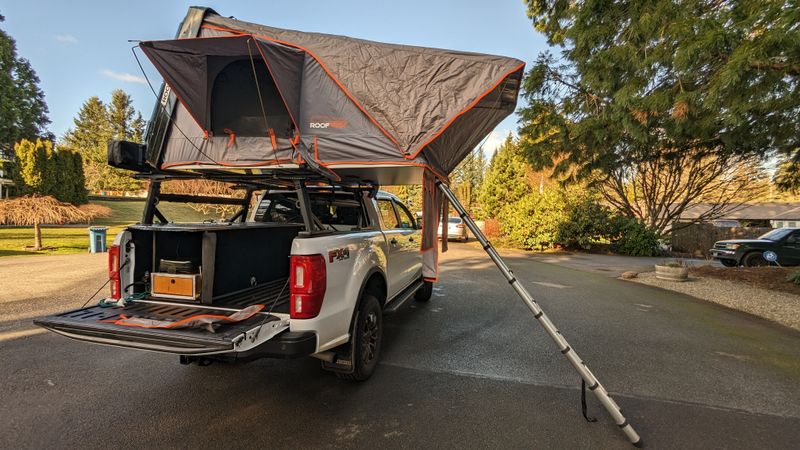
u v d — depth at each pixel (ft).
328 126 11.44
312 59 11.55
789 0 16.70
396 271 15.87
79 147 169.68
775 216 110.42
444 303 22.84
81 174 81.56
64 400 10.57
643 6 22.89
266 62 10.57
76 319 9.17
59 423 9.41
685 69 20.04
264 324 8.82
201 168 12.00
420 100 11.35
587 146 32.07
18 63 124.88
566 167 35.19
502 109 13.70
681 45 19.76
